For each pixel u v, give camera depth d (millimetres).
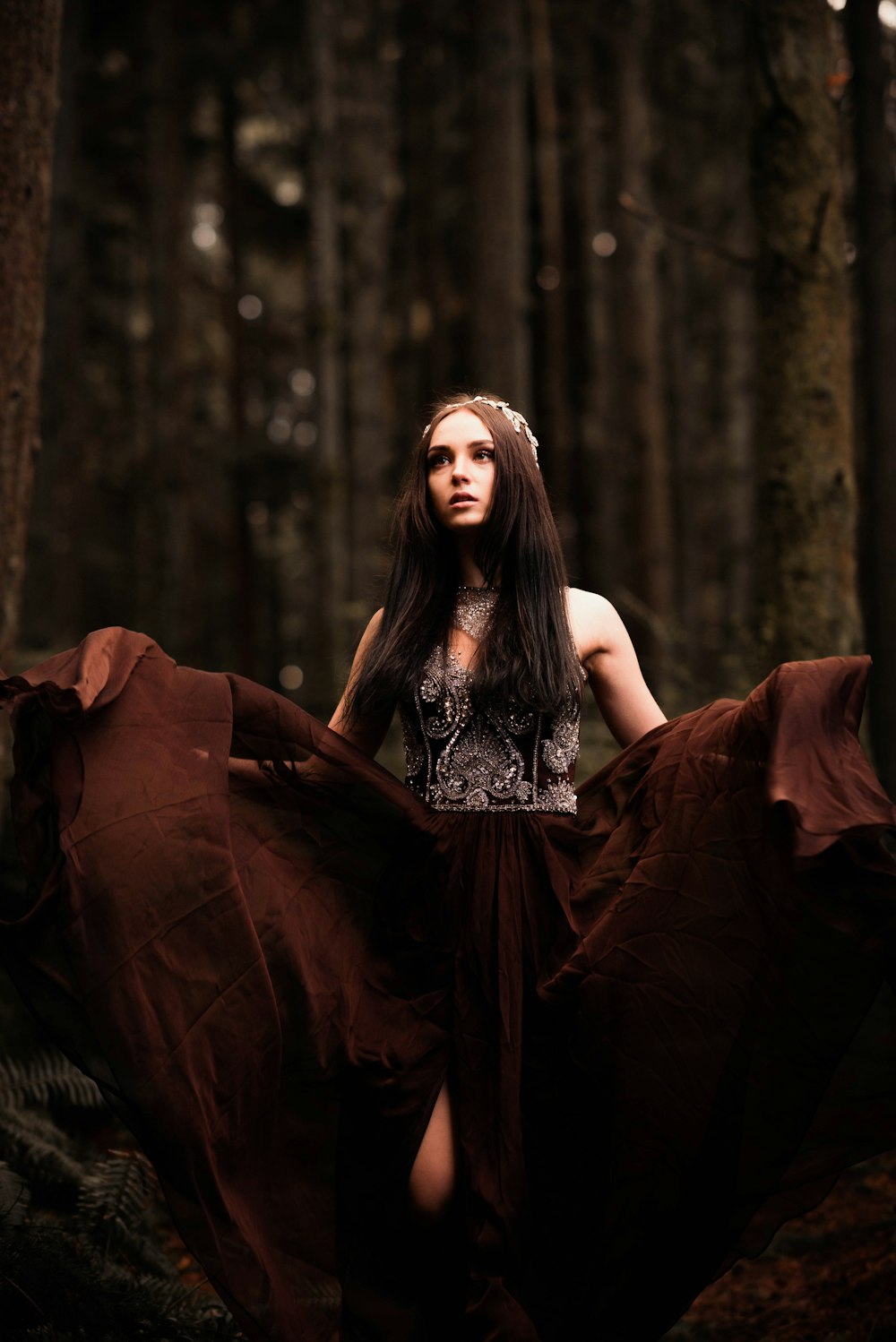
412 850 2617
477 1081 2453
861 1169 4000
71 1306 2416
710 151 19078
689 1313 3238
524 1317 2297
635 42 16094
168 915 2291
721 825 2391
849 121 7598
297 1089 2510
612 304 17719
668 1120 2375
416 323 17234
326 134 14211
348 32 15969
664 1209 2375
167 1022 2246
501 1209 2348
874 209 7660
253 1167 2422
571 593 2799
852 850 2062
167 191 15836
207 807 2383
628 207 4770
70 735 2311
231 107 19156
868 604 8164
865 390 8352
